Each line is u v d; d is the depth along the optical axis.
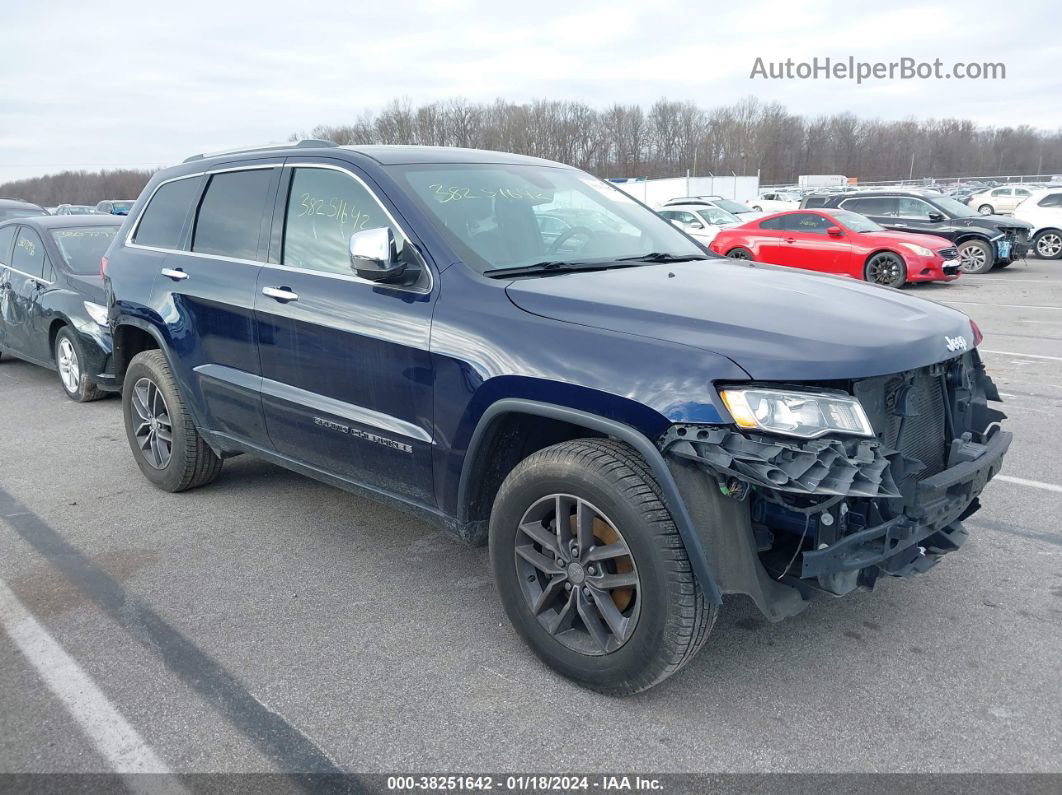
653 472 2.53
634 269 3.39
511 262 3.29
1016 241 17.48
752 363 2.46
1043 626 3.23
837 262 15.00
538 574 3.01
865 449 2.44
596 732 2.64
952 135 94.56
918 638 3.16
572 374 2.67
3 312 8.30
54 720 2.74
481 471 3.08
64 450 5.80
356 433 3.44
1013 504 4.47
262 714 2.76
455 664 3.04
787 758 2.50
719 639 3.18
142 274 4.61
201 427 4.43
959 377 3.04
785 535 2.68
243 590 3.66
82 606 3.53
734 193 40.69
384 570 3.84
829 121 94.12
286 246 3.81
